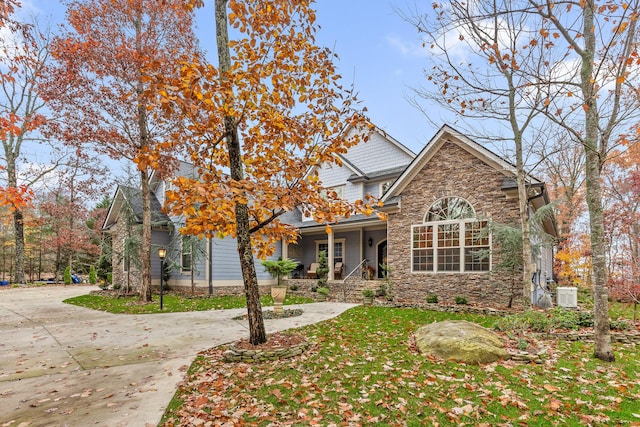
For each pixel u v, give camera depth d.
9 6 6.66
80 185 22.19
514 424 3.67
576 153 19.83
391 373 5.21
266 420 3.84
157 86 4.87
